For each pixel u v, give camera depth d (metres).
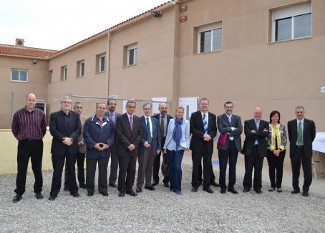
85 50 20.89
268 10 11.25
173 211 6.05
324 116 9.86
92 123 6.98
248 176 7.73
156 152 7.66
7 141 9.12
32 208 5.98
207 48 13.49
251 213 6.11
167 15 14.51
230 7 12.34
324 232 5.30
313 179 9.25
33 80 25.11
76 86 21.88
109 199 6.73
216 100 12.72
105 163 7.04
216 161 11.79
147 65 15.62
